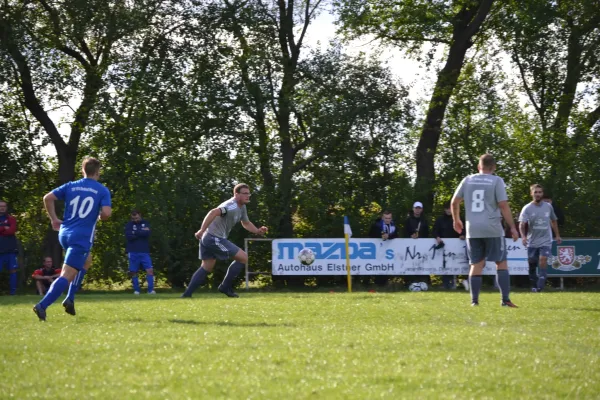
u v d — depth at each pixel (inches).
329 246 1636.3
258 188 1870.1
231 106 1921.8
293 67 1985.7
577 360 457.1
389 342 509.7
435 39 2070.6
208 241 1069.8
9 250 1507.1
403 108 1958.7
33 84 1908.2
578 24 2020.2
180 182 1784.0
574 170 1809.8
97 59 1973.4
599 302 891.4
